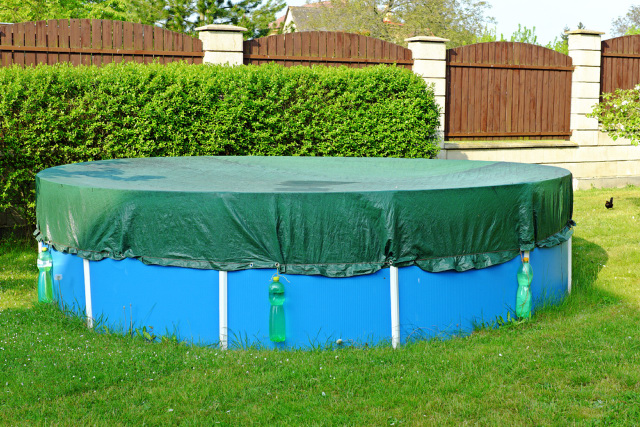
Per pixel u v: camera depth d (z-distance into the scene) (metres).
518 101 13.16
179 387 3.90
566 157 13.59
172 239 4.72
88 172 6.30
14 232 8.77
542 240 5.46
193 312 4.73
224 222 4.59
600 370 4.12
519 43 12.96
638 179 14.34
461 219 4.85
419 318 4.81
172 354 4.43
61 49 9.18
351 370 4.17
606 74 13.83
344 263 4.63
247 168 7.06
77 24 9.27
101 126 8.26
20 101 7.84
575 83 13.54
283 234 4.58
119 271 4.95
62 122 8.00
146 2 24.06
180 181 5.75
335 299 4.64
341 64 11.12
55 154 8.26
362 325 4.69
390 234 4.61
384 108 9.80
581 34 13.37
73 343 4.69
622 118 8.94
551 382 3.97
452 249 4.86
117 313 5.00
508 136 13.14
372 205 4.61
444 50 11.85
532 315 5.33
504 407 3.66
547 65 13.33
